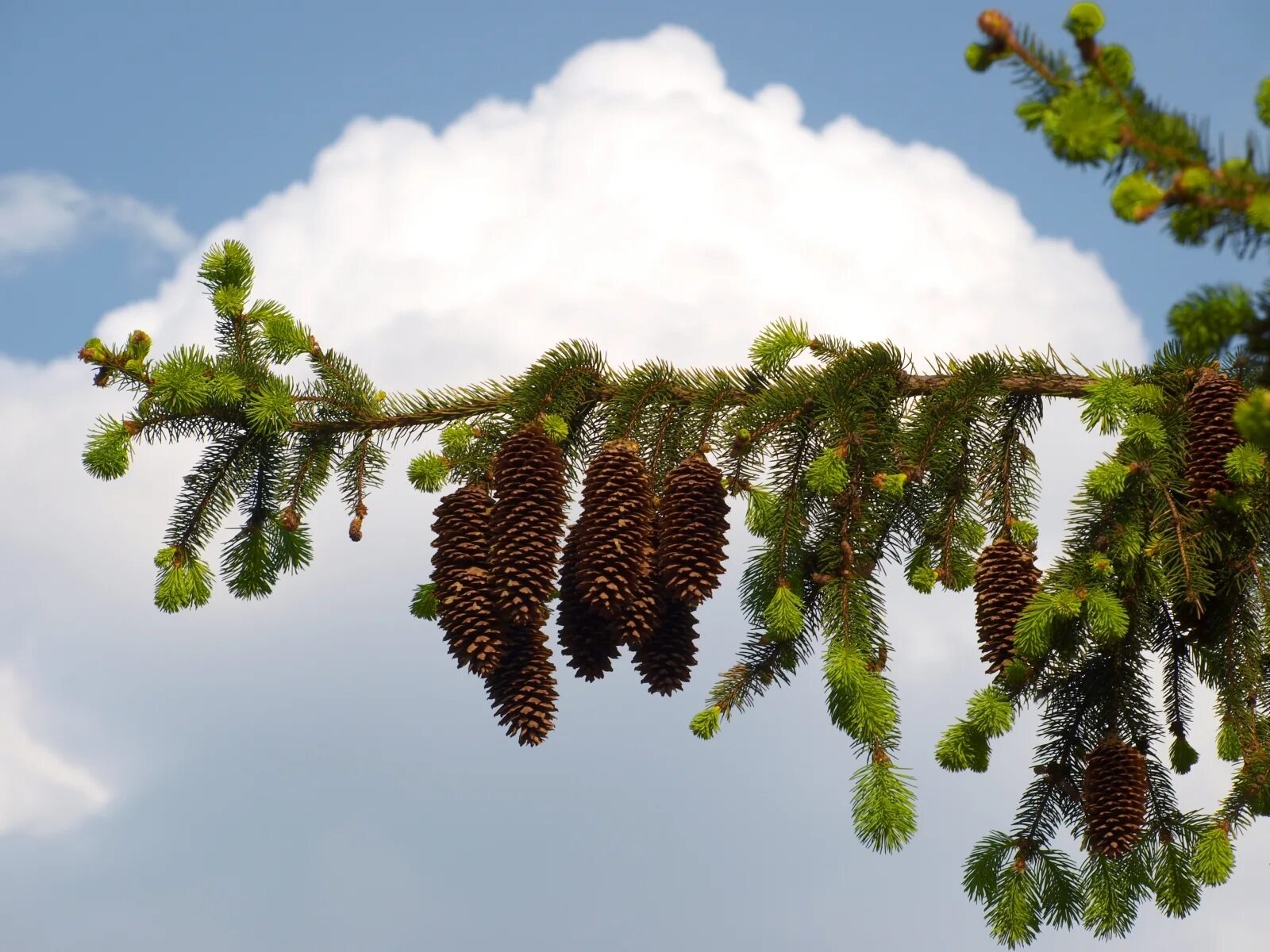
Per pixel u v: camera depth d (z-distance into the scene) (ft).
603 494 19.88
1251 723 21.18
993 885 22.63
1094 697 22.35
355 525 24.13
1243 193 11.77
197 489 24.23
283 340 24.56
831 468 20.94
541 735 19.83
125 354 23.08
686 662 20.59
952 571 22.48
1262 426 11.32
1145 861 22.57
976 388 22.09
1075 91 12.44
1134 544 20.33
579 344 22.79
